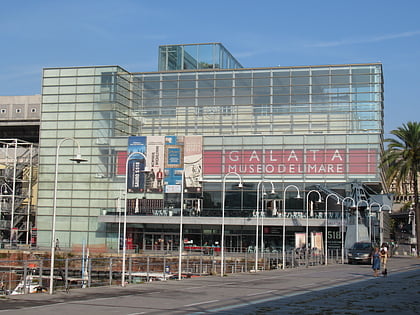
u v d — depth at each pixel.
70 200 79.00
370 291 25.66
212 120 81.81
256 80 81.56
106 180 78.69
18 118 100.38
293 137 76.56
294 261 53.47
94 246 77.44
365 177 74.56
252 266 54.66
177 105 83.06
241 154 77.19
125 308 19.30
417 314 18.03
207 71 82.81
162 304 20.53
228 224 73.75
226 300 21.92
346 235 66.75
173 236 76.00
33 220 87.19
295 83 80.56
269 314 17.69
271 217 72.69
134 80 84.44
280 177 76.00
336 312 18.31
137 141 78.88
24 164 87.31
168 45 90.81
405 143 64.88
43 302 21.22
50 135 80.88
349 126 78.56
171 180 77.56
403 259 64.94
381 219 73.06
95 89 80.88
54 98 81.69
